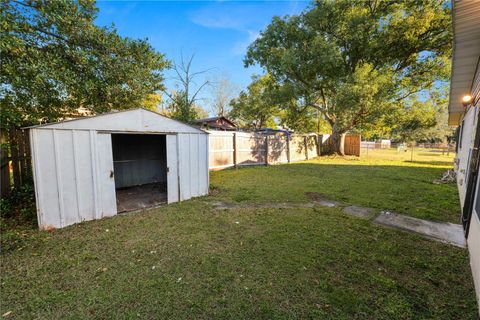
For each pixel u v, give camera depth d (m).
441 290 2.16
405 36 10.53
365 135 17.83
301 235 3.35
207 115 27.84
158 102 11.78
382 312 1.89
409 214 4.24
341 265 2.57
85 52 5.18
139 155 7.52
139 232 3.51
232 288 2.19
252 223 3.83
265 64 13.51
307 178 7.91
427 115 13.34
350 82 10.34
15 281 2.29
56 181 3.63
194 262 2.65
